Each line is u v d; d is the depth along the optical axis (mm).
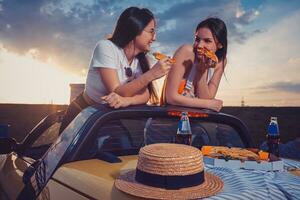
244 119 14258
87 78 3156
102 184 1596
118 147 2215
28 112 14531
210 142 2645
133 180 1552
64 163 1987
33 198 2092
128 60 3121
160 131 2469
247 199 1353
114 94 2426
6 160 3088
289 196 1394
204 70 3389
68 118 3295
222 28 3248
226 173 1712
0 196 2727
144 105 2531
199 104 3131
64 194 1787
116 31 3006
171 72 3219
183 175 1423
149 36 3012
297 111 13289
